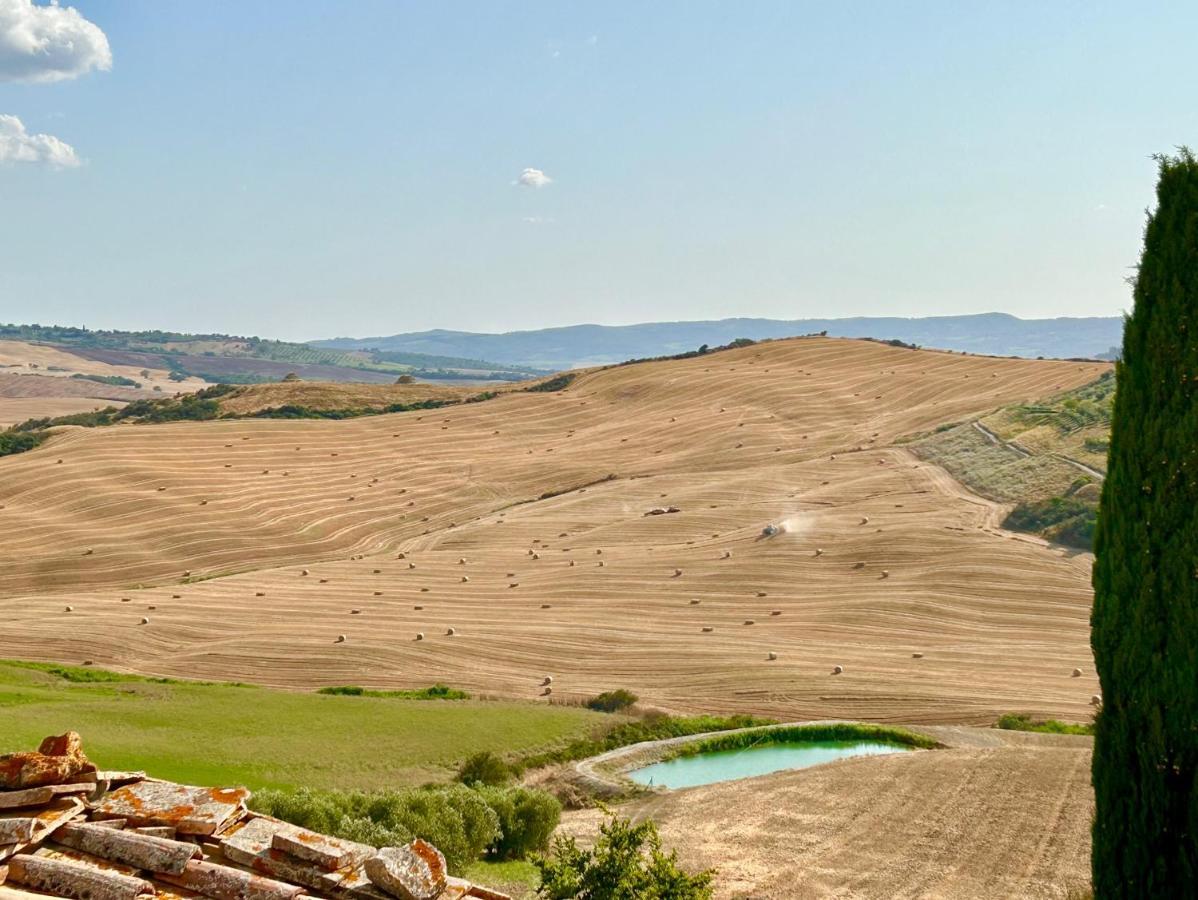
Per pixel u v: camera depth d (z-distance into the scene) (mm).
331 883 7738
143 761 34281
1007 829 29266
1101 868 12570
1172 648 11922
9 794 8094
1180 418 11922
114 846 7766
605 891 15109
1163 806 11977
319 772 36656
